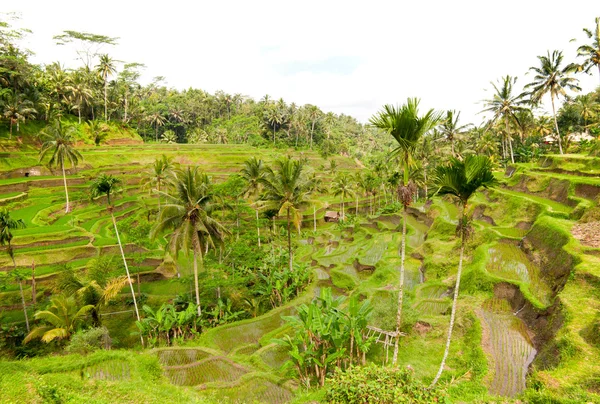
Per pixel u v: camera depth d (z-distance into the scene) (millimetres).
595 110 70562
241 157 92812
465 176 14266
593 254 23750
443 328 24297
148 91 151500
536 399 14180
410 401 12445
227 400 18281
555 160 45906
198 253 30172
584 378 14727
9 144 67000
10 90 69812
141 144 96625
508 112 59312
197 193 30234
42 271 37281
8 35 67125
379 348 23188
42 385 12547
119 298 35375
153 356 20375
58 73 87562
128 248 44000
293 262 43719
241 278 36156
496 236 34594
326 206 82938
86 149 81250
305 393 18016
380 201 92562
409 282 35219
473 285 28328
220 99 155125
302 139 146000
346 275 40062
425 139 71875
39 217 50656
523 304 24562
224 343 27234
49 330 26656
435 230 44938
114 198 63281
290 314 31828
